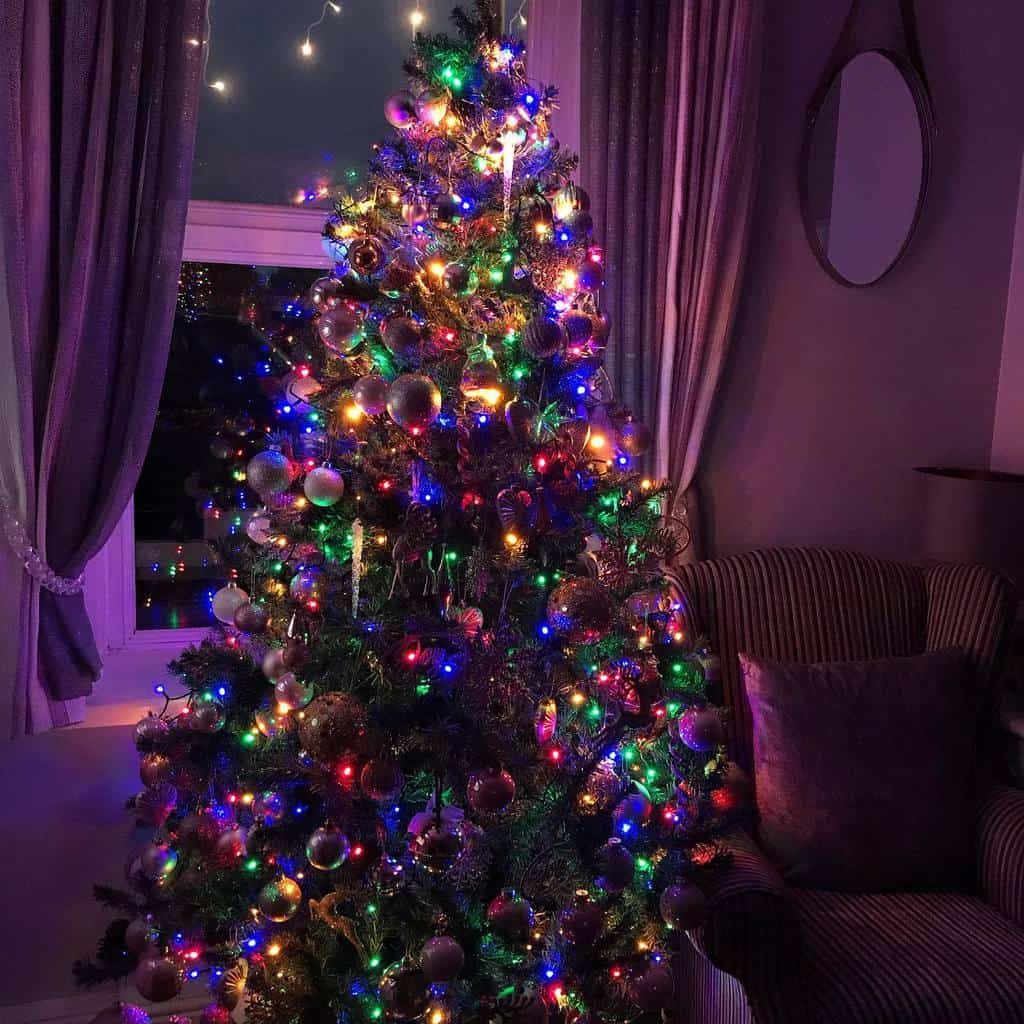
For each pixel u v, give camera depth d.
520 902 1.34
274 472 1.43
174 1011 2.01
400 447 1.43
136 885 1.60
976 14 2.46
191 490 2.26
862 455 2.54
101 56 1.76
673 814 1.54
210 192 2.17
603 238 2.17
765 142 2.34
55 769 1.95
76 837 1.99
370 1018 1.39
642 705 1.51
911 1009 1.49
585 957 1.49
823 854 1.81
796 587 2.16
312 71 2.19
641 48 2.12
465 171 1.52
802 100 2.36
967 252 2.55
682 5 2.11
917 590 2.23
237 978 1.59
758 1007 1.51
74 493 1.88
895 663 1.98
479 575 1.39
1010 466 2.60
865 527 2.57
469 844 1.37
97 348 1.84
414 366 1.45
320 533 1.48
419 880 1.42
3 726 1.88
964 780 1.89
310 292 1.54
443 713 1.35
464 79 1.46
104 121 1.78
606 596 1.38
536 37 2.16
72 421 1.85
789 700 1.90
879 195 2.43
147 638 2.25
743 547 2.48
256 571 1.63
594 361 1.60
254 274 2.22
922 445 2.59
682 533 2.25
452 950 1.27
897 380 2.54
